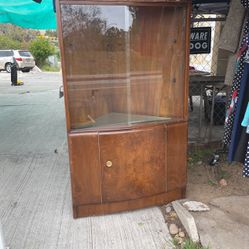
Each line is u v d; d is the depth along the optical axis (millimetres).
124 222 2822
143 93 2885
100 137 2674
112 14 2637
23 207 3119
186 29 2717
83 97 2682
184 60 2781
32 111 7684
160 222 2820
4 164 4227
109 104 2816
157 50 2818
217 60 5035
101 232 2693
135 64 2818
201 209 2873
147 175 2889
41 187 3545
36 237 2648
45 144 5055
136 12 2686
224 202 3033
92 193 2812
